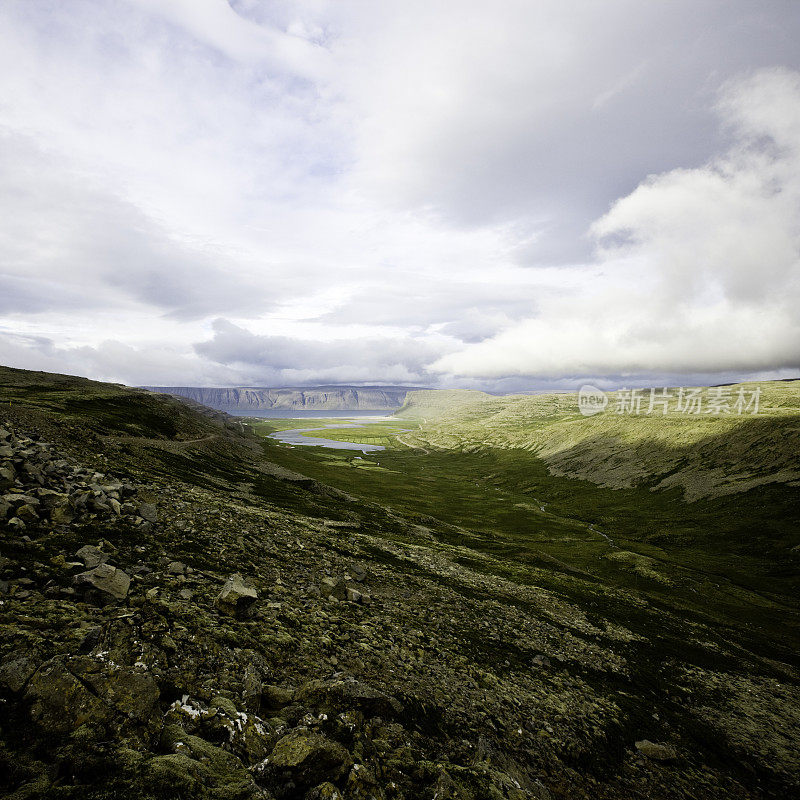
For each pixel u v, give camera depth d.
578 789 13.55
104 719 7.50
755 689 33.22
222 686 10.17
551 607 40.38
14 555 13.05
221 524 28.98
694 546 102.38
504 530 99.25
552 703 19.50
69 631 9.70
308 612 18.91
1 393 91.00
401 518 79.44
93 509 20.22
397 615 24.31
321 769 8.17
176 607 13.01
